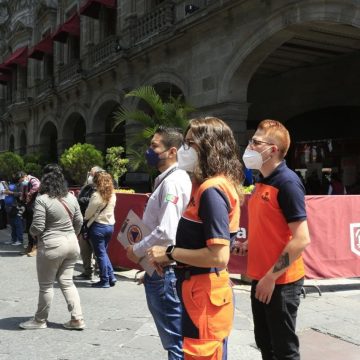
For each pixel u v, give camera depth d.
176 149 3.35
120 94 17.66
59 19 25.12
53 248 4.89
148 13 15.98
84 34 21.34
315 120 15.28
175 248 2.52
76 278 7.55
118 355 4.30
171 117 10.83
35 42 28.62
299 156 15.95
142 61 16.17
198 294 2.46
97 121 20.22
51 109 25.33
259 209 2.92
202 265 2.40
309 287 6.77
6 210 12.12
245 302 6.00
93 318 5.38
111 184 6.95
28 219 9.87
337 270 6.51
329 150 14.83
